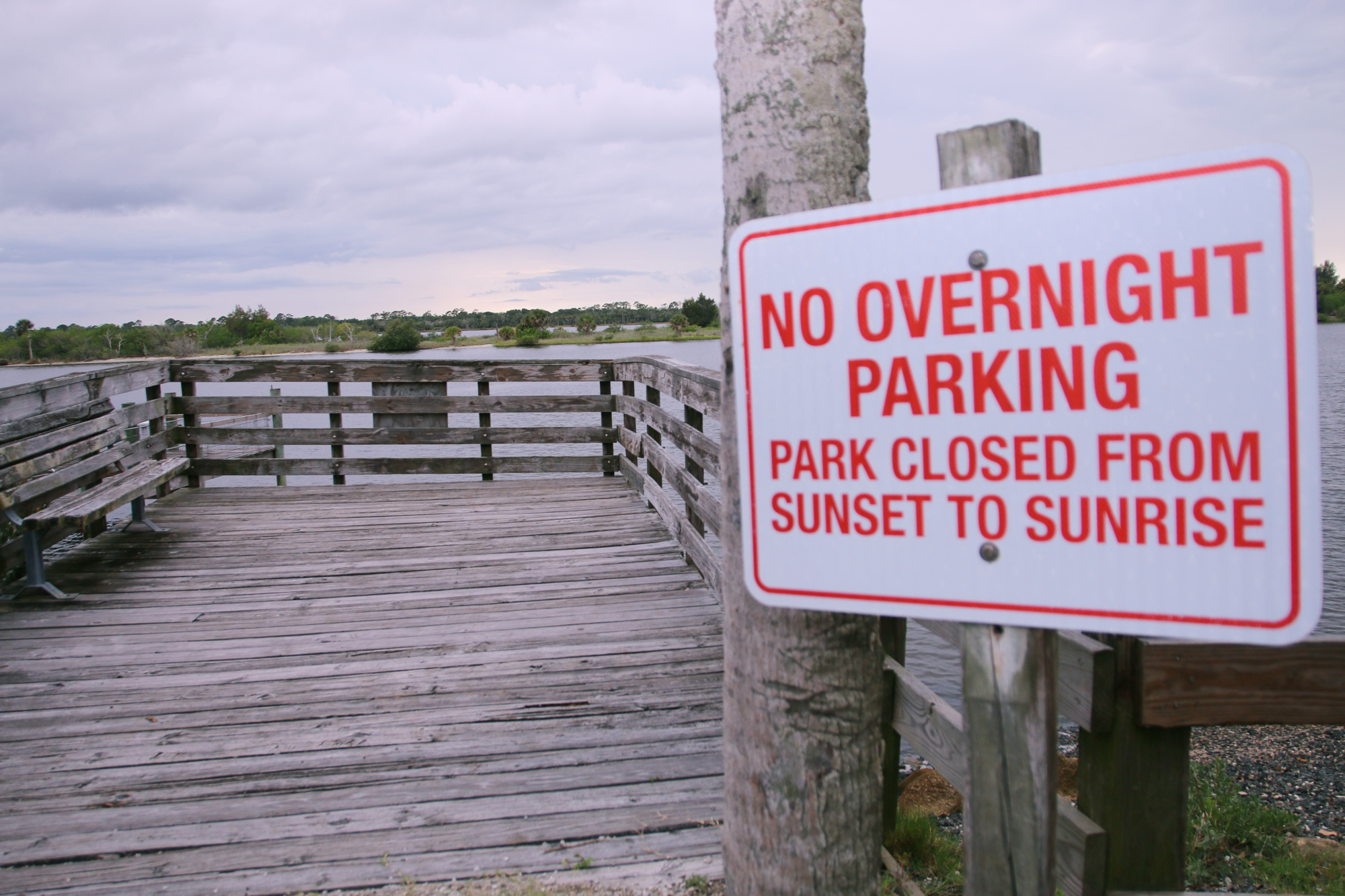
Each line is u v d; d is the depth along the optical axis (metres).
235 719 3.14
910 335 1.03
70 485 4.98
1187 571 0.92
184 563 4.98
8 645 3.81
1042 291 0.96
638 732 3.03
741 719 1.38
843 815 1.33
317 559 5.04
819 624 1.29
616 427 7.41
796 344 1.10
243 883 2.23
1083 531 0.97
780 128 1.25
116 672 3.54
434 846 2.38
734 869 1.43
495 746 2.94
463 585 4.57
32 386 4.63
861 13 1.29
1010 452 0.99
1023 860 1.07
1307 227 0.85
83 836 2.44
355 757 2.87
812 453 1.10
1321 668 1.46
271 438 7.12
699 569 4.60
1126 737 1.53
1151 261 0.91
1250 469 0.89
